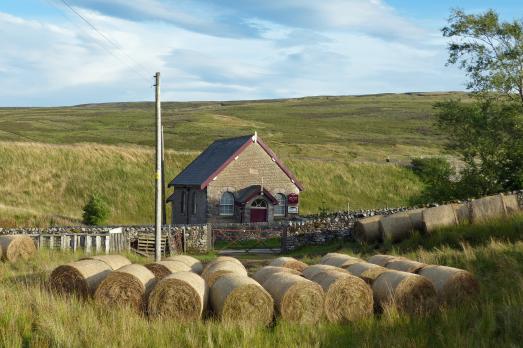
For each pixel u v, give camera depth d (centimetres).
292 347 1029
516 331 1077
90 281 1416
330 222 3291
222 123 11125
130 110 15325
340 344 1079
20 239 2388
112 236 2911
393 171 5988
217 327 1131
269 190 4278
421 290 1296
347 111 13912
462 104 3906
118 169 5328
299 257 2778
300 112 13838
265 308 1222
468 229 2319
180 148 7931
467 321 1173
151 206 4919
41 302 1254
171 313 1230
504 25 3703
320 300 1244
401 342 1050
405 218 2650
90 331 1083
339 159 6431
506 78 3675
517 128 3644
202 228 3388
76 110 15275
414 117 12556
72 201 4812
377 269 1424
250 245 3553
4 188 4769
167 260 1664
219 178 4134
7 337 1048
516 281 1392
